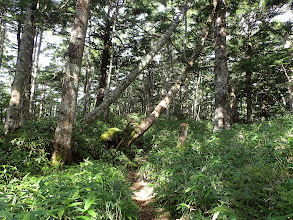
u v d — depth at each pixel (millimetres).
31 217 1653
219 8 8594
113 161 5836
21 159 3871
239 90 18125
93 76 25156
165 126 12586
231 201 2139
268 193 2137
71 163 4555
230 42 14531
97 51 18625
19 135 4711
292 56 9930
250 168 2459
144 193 4066
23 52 6250
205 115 36750
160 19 11867
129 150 6965
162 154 4934
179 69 21438
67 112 4492
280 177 2195
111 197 2471
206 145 4574
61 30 11789
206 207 2504
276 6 12750
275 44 13992
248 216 1943
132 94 38906
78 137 5621
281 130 3896
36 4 8609
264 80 15719
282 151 2807
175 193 3238
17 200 2164
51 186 2395
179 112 28125
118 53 15148
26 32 6508
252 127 6043
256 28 14820
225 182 2512
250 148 3506
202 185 2562
